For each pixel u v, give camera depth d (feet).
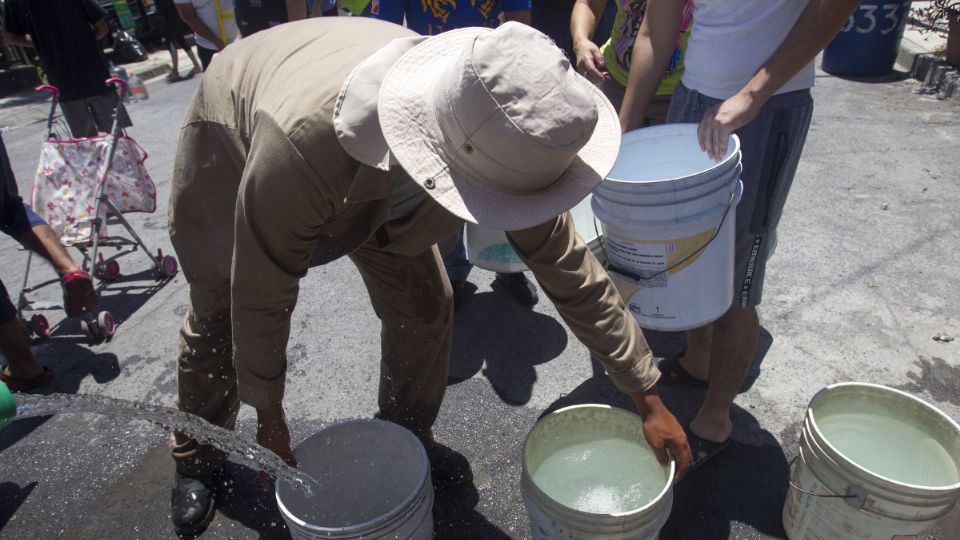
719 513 6.96
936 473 5.85
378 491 6.94
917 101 18.08
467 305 10.68
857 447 6.40
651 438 5.45
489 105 3.56
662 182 5.69
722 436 7.52
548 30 12.86
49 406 4.53
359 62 4.41
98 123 16.61
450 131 3.84
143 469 8.09
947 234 11.46
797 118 6.32
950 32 18.80
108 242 12.28
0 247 14.21
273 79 4.61
